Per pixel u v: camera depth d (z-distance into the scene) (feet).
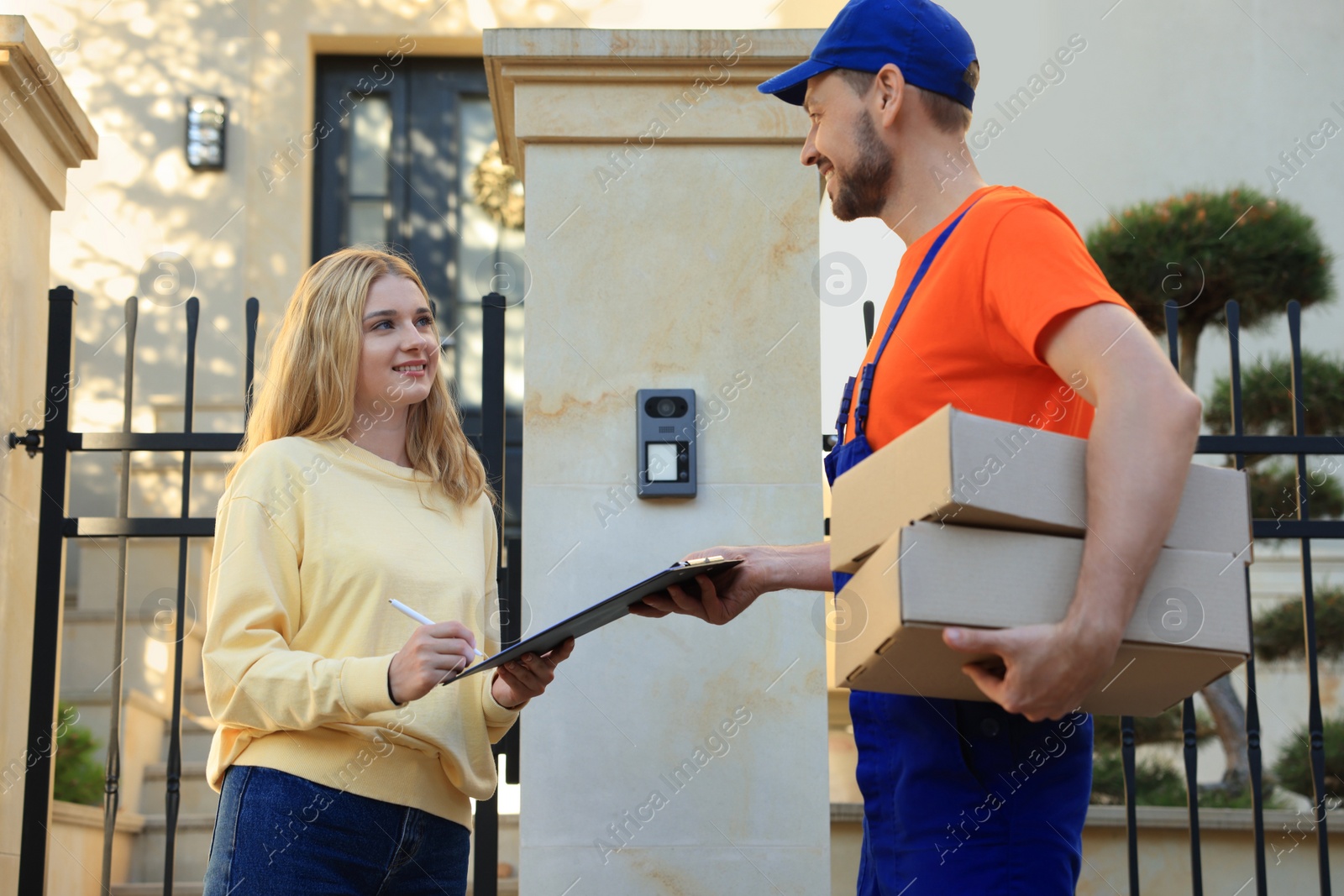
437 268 21.49
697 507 8.02
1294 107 20.31
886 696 5.11
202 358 19.44
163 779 14.34
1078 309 4.47
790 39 8.45
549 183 8.37
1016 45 20.75
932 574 4.20
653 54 8.41
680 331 8.22
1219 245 17.08
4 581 9.18
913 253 5.41
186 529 8.64
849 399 5.65
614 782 7.72
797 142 8.45
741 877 7.63
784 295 8.30
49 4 20.48
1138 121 20.51
